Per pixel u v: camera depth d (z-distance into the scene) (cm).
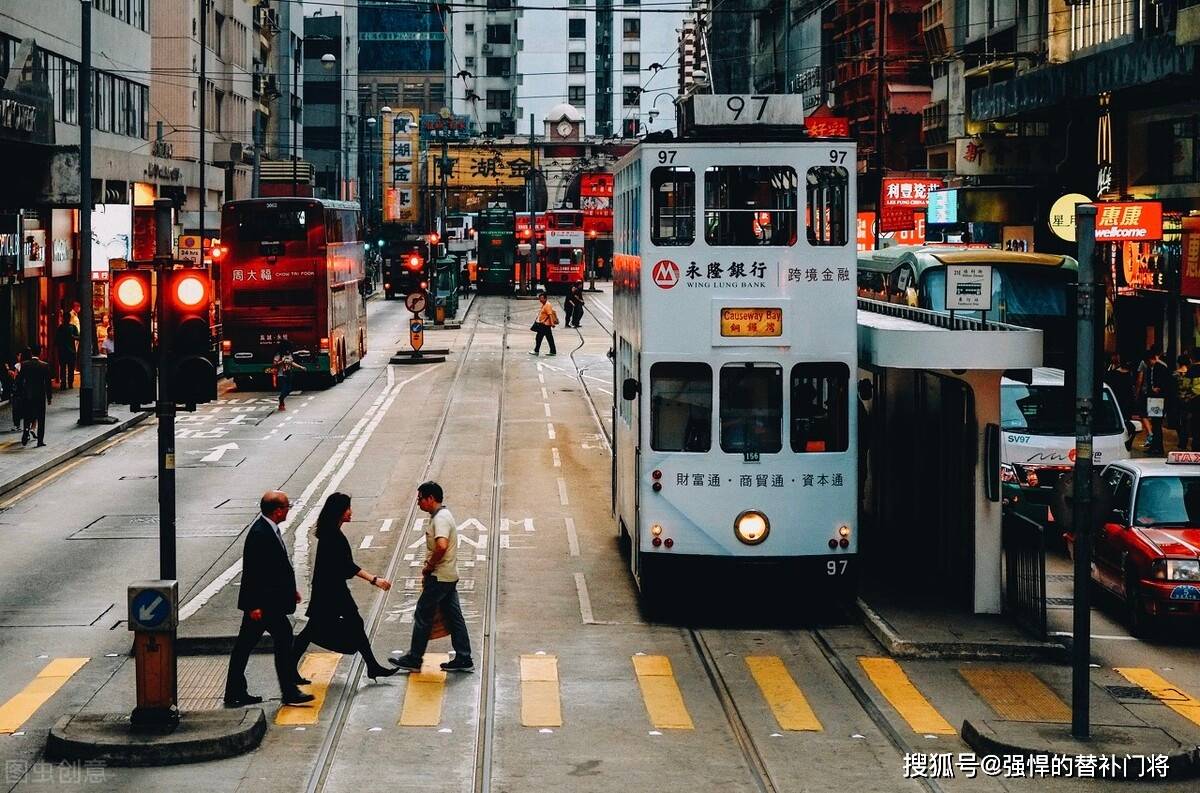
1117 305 3834
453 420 3678
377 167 13600
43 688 1498
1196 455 1880
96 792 1173
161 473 1430
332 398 4191
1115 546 1795
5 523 2414
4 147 3522
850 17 6719
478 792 1175
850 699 1470
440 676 1542
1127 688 1511
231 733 1277
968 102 5081
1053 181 4150
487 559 2142
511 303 8550
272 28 9406
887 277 3105
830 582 1759
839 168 1750
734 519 1750
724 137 1783
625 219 2014
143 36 5466
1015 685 1518
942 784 1204
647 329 1759
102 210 4559
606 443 3294
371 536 2298
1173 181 3525
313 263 4306
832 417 1758
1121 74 3284
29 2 4034
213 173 6706
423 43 15912
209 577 2011
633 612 1841
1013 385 2339
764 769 1243
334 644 1497
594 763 1257
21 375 3195
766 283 1750
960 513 1855
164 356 1421
